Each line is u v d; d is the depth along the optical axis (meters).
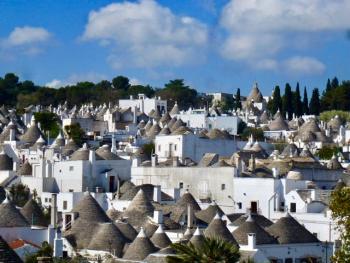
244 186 178.00
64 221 146.50
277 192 173.62
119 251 133.38
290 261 138.75
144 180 195.00
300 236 141.00
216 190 183.12
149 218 148.12
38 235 138.00
